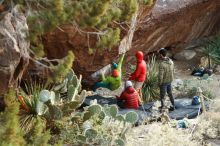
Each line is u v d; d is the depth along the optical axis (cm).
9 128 526
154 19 1134
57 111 827
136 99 1022
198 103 1066
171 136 850
